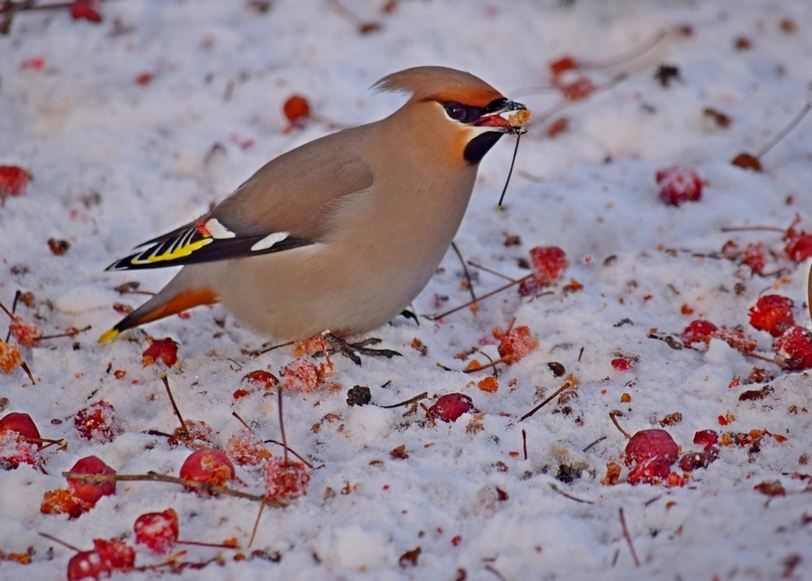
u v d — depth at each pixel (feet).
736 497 23.68
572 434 28.86
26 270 38.37
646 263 37.58
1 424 28.58
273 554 24.30
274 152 45.50
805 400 29.09
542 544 23.22
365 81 50.11
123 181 43.04
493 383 31.40
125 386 32.68
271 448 29.14
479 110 31.42
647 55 51.83
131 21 54.44
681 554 21.79
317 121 47.39
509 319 36.50
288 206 32.30
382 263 32.24
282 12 54.75
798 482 24.52
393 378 32.30
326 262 32.12
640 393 30.30
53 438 29.89
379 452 27.91
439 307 37.27
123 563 23.68
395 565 23.58
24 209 41.11
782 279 36.73
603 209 41.86
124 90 49.03
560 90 49.85
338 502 25.62
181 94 48.75
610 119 46.85
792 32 52.39
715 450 27.48
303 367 31.19
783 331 33.63
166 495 25.99
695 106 47.26
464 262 39.42
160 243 33.32
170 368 33.53
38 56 51.78
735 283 36.60
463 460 27.43
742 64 50.11
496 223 41.29
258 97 48.78
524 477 26.99
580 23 53.42
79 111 47.91
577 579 22.04
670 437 27.07
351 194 32.12
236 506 25.67
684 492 24.97
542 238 40.70
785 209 41.73
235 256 32.37
